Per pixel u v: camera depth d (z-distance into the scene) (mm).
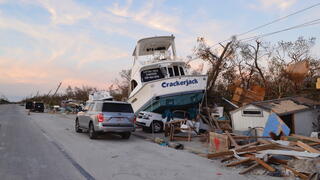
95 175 6910
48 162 8273
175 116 17156
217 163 8438
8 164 7957
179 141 13273
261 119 13148
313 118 12969
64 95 89750
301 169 6656
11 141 12289
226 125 15344
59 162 8297
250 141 10336
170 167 7879
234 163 7949
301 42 28984
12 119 26906
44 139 13125
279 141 9602
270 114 12125
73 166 7812
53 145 11398
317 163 6664
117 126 13391
